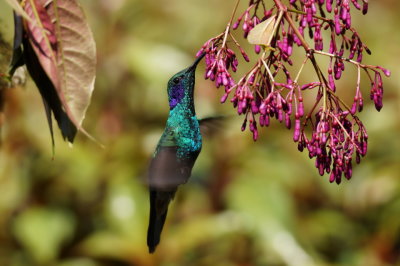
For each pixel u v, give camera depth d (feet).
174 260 33.50
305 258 33.47
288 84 17.04
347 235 38.24
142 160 36.01
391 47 41.98
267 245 33.81
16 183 35.47
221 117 24.34
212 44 17.37
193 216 36.06
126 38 37.96
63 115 17.42
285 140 37.58
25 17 15.72
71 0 17.15
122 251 33.30
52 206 35.70
